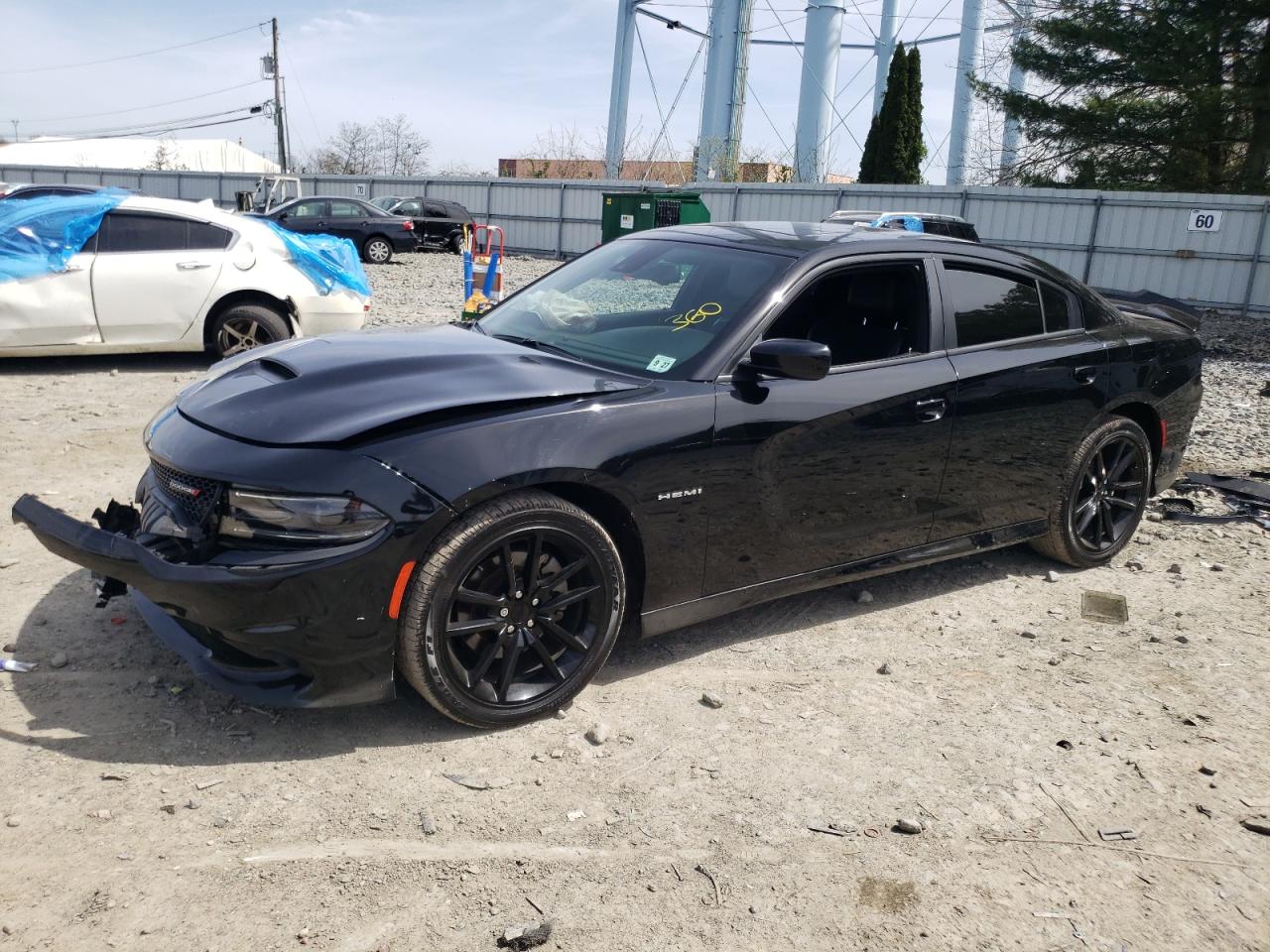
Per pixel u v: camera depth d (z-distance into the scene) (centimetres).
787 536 369
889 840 277
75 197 818
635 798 289
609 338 373
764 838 275
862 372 381
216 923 230
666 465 328
